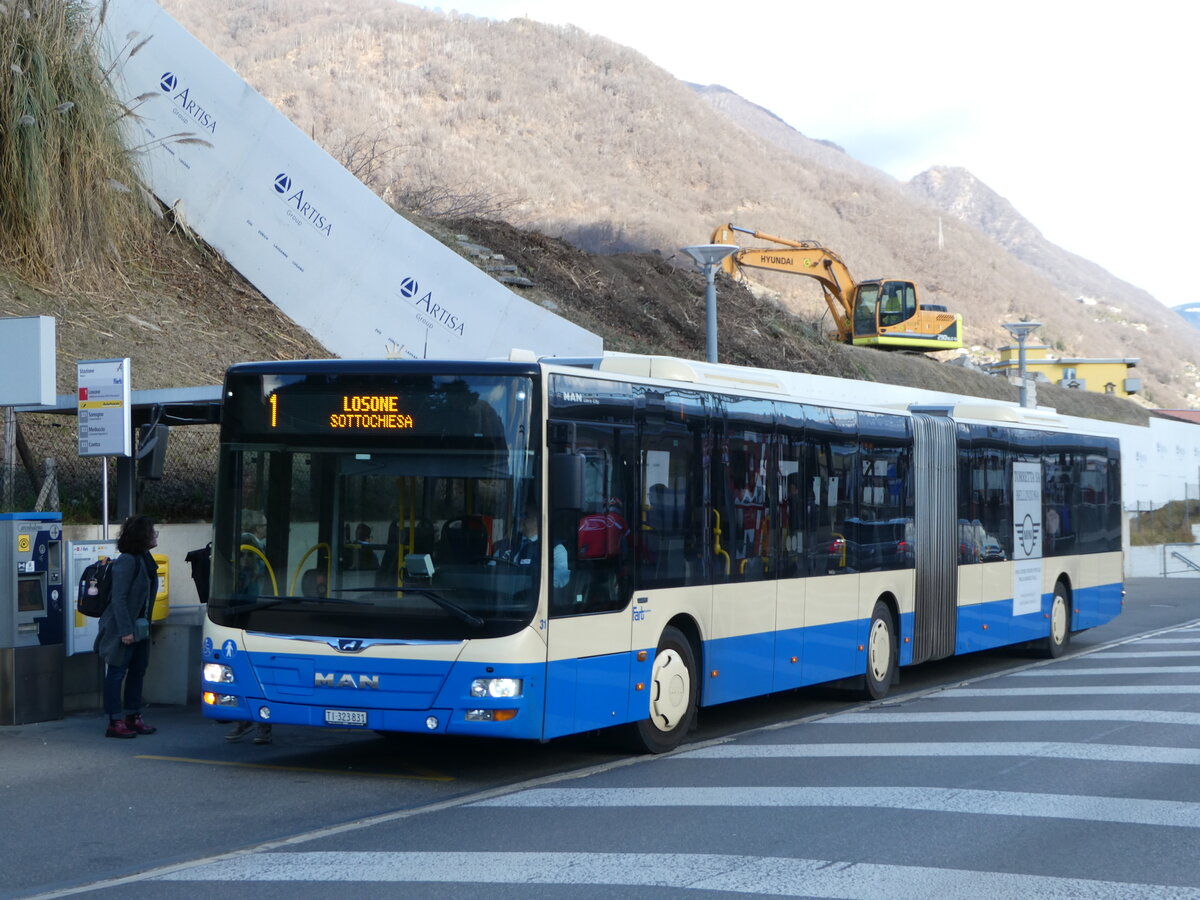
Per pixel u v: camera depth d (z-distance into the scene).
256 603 9.37
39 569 11.57
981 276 171.75
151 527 11.10
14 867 7.02
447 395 9.18
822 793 8.78
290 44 132.75
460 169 107.19
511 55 153.38
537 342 23.69
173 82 22.39
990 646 16.61
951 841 7.40
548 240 37.97
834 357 44.88
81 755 10.28
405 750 10.78
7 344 11.66
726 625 11.30
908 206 182.50
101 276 19.30
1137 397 156.88
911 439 14.93
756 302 45.44
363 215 22.33
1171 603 29.02
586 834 7.64
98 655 11.04
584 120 144.88
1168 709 12.61
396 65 134.25
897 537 14.52
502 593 8.88
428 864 6.94
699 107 167.12
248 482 9.54
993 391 57.31
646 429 10.30
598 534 9.63
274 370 9.55
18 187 18.00
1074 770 9.54
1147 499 43.78
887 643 14.37
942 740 11.01
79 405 12.08
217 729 11.56
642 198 131.62
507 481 8.99
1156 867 6.83
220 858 7.17
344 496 9.27
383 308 22.44
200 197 22.34
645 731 10.34
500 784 9.36
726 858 7.02
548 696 9.00
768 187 158.12
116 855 7.29
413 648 8.91
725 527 11.34
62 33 18.61
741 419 11.65
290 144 22.45
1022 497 17.67
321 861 7.05
